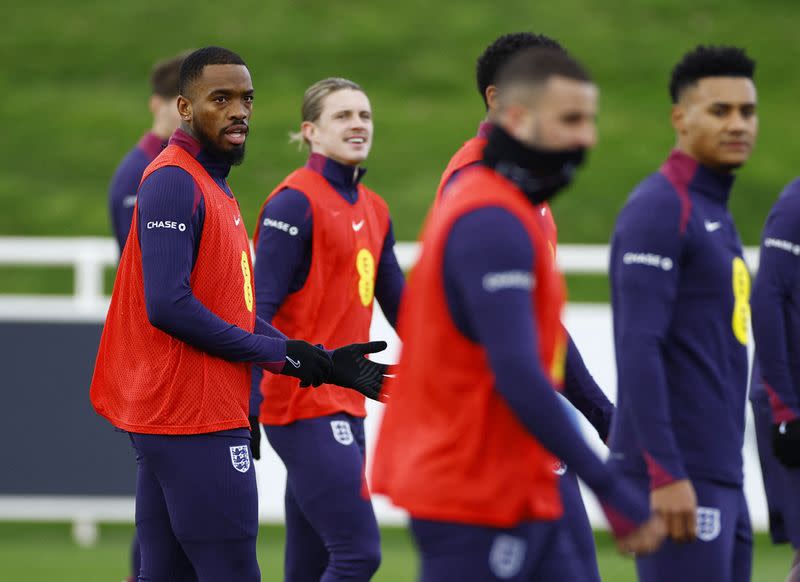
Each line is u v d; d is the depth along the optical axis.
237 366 14.99
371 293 18.66
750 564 13.82
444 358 10.34
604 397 15.97
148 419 14.72
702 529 13.16
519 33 15.50
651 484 12.83
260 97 69.94
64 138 66.94
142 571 15.62
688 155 13.62
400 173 61.81
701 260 13.25
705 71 13.55
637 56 74.94
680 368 13.25
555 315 10.45
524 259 9.94
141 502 15.51
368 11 80.88
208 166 15.12
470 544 10.32
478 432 10.25
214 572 14.84
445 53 75.69
